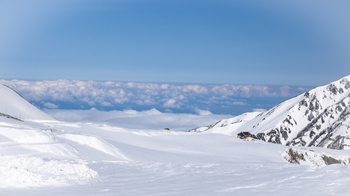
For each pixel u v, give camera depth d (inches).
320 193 415.5
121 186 552.7
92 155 1492.4
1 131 1365.7
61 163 712.4
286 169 698.8
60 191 504.4
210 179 608.7
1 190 505.0
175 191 488.4
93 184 577.9
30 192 492.1
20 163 713.0
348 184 454.0
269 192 445.4
